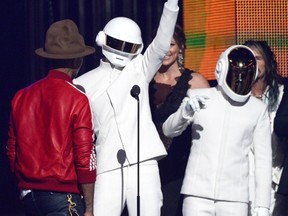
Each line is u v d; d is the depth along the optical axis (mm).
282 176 17188
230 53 16641
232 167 16594
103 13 21672
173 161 17984
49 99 15430
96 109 16641
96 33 21641
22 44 22859
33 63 21922
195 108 16156
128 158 16422
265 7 20109
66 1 21750
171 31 16422
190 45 20578
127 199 16516
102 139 16594
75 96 15414
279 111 17375
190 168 16688
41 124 15422
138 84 16688
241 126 16656
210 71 20438
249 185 17234
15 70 22953
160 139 16969
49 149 15320
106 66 16875
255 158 16844
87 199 15383
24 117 15492
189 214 16578
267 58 18109
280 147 17891
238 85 16594
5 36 22859
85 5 21734
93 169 15359
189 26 20578
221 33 20297
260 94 18203
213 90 16859
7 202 23094
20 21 22812
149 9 21625
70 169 15344
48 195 15328
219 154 16578
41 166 15328
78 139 15289
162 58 16594
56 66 15742
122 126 16531
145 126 16547
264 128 16844
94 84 16766
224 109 16688
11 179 23141
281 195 17750
